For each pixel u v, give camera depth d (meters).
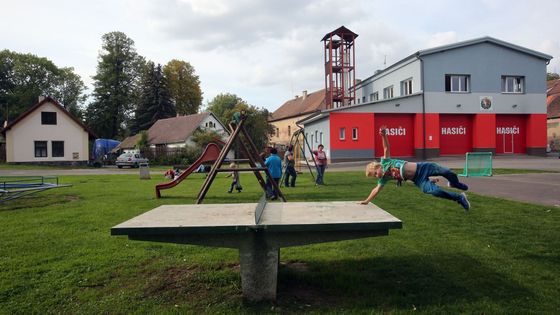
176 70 74.62
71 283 4.64
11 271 5.04
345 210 4.93
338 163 31.70
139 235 4.04
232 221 4.23
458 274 4.73
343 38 38.56
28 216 8.99
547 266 4.96
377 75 41.22
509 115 35.06
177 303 4.11
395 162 5.68
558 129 46.50
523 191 11.72
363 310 3.86
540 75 34.88
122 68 66.94
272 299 4.15
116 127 67.88
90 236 6.88
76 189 15.45
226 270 5.06
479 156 17.23
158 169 36.34
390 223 4.05
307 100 64.44
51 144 43.19
